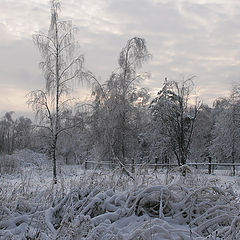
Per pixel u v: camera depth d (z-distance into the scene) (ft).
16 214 19.54
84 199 19.83
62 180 22.79
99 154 67.82
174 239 14.46
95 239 14.82
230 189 20.24
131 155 70.23
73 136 66.54
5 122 246.27
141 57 71.72
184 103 74.54
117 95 70.33
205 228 16.35
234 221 14.32
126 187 22.16
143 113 73.31
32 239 15.02
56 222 18.60
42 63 63.62
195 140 99.45
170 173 23.24
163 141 90.22
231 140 95.20
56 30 64.69
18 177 42.01
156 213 18.76
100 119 69.67
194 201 18.31
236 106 95.25
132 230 15.33
